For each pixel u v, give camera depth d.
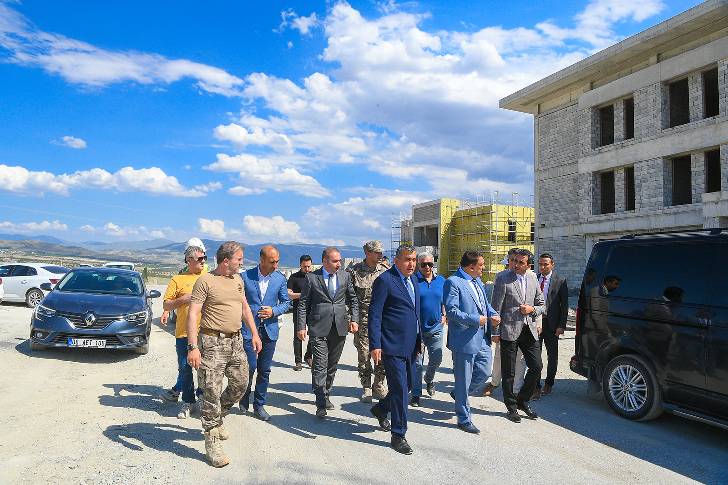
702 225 17.31
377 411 5.44
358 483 4.04
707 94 19.91
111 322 8.52
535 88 23.69
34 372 7.39
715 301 5.18
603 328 6.36
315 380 5.77
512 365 5.93
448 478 4.19
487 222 38.38
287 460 4.48
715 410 5.07
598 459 4.71
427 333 6.69
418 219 46.53
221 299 4.64
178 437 5.02
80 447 4.60
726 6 16.17
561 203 23.64
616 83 20.70
